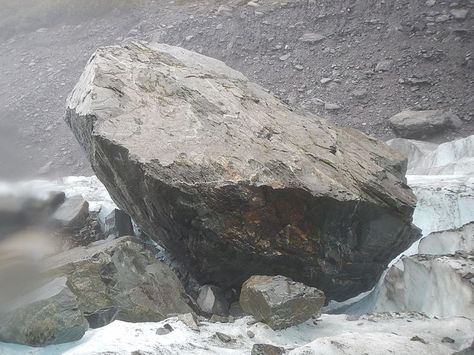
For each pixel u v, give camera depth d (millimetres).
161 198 5316
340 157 6129
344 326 4688
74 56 19547
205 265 5770
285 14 19391
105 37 20047
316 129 6586
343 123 15703
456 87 16125
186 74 6898
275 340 4371
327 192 5395
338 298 6348
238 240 5398
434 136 14414
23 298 4203
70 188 9234
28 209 7352
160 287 5109
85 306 4648
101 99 5930
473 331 4297
